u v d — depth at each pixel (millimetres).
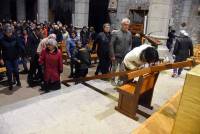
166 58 7914
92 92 4836
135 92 3570
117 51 5199
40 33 9742
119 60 5238
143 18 13883
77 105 4133
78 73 7297
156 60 3910
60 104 4152
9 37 6188
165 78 6445
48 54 6090
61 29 12023
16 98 6070
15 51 6453
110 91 4941
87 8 13797
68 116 3693
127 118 3697
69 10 19141
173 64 3256
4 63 6578
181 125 1309
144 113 3850
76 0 13719
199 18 13125
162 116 2312
